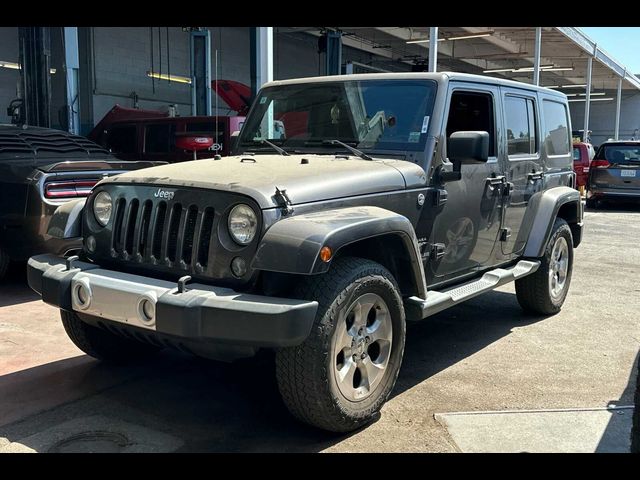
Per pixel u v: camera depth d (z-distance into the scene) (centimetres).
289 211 324
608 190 1548
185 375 432
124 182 368
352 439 344
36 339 502
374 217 340
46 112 1072
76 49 1245
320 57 2641
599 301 662
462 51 2589
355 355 344
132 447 332
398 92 438
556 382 430
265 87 501
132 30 1866
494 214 493
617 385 425
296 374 317
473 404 391
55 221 401
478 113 484
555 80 3516
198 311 303
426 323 573
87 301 342
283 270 301
